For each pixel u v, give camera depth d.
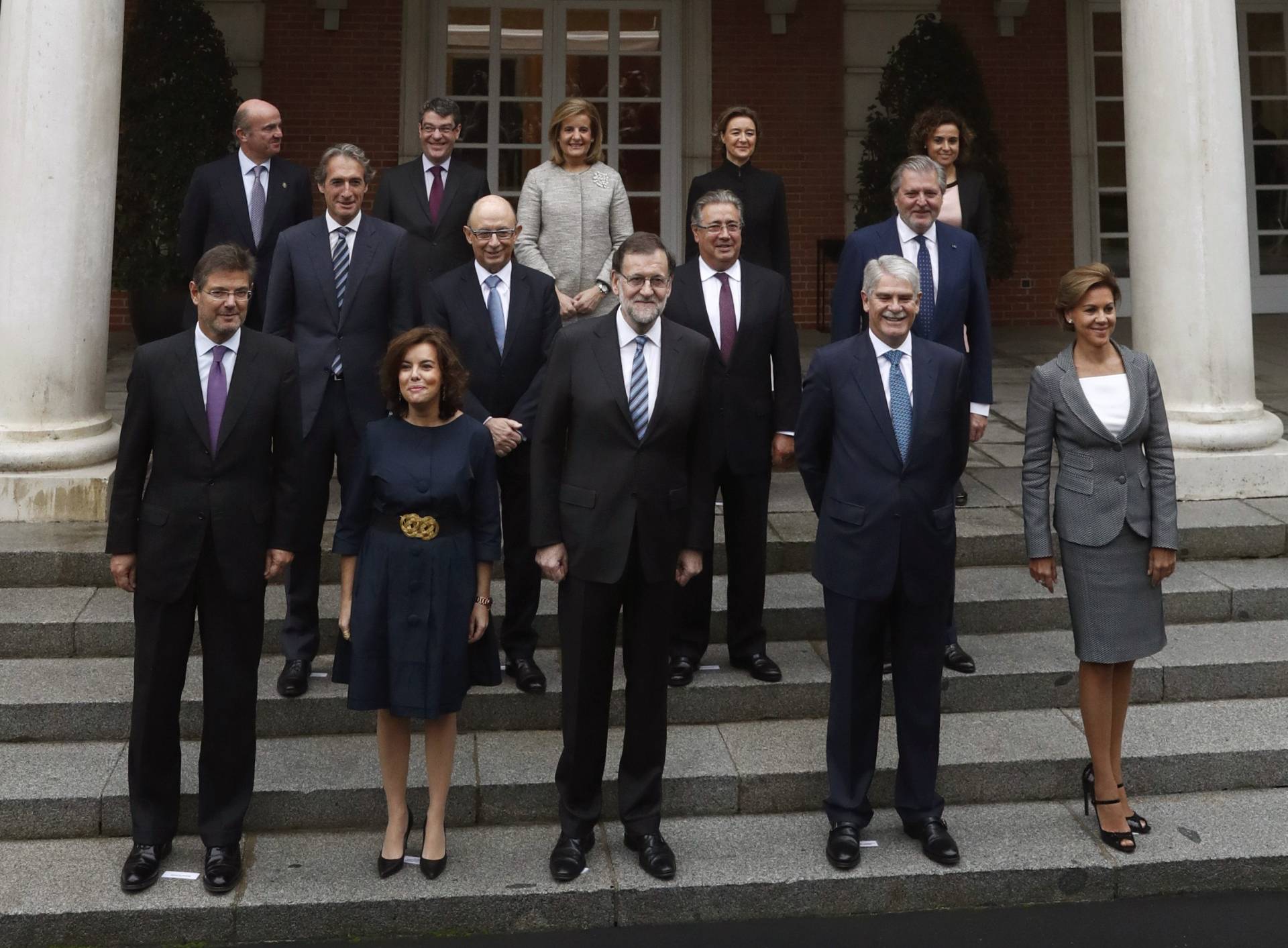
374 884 3.70
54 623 4.71
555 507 3.80
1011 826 4.09
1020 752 4.32
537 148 11.83
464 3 11.65
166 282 9.14
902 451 3.81
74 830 3.96
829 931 3.67
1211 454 6.00
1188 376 6.08
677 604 4.64
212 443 3.68
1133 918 3.73
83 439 5.63
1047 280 12.11
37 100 5.52
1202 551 5.58
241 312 3.67
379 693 3.64
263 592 3.74
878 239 4.61
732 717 4.59
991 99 11.94
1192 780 4.34
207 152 9.43
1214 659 4.80
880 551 3.78
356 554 3.71
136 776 3.70
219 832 3.70
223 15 11.27
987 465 6.57
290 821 4.02
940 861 3.82
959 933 3.65
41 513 5.49
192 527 3.65
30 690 4.41
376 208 5.20
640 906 3.70
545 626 4.94
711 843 3.98
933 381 3.82
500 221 4.46
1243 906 3.79
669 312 4.58
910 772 3.91
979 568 5.49
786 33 11.73
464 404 4.28
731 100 11.77
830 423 3.94
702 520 3.88
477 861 3.85
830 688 3.96
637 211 11.88
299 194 5.14
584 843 3.83
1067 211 12.06
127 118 9.36
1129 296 12.20
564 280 5.09
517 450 4.50
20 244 5.54
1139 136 6.12
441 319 4.56
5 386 5.59
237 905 3.57
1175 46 5.98
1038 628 5.12
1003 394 8.38
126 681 4.51
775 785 4.19
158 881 3.70
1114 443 3.93
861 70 11.67
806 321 11.91
